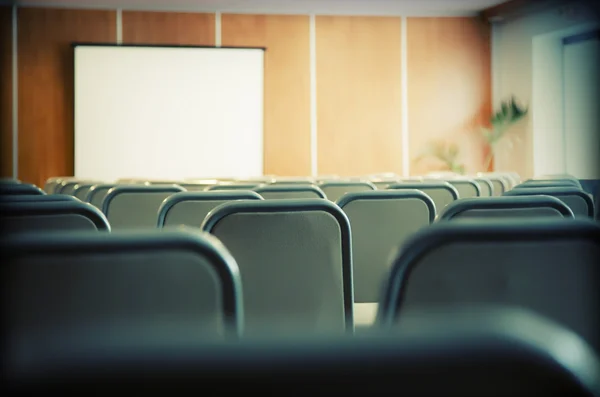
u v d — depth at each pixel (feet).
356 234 9.10
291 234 6.33
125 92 40.75
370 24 43.55
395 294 3.69
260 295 6.43
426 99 44.14
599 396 1.15
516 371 1.12
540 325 1.23
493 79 44.55
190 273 3.53
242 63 41.70
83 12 40.86
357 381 1.09
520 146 42.63
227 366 1.08
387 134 43.80
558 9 38.81
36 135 40.83
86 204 6.22
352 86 43.42
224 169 41.68
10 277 3.31
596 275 3.77
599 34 38.09
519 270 3.75
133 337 1.22
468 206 6.36
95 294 3.44
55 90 40.86
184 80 41.16
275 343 1.13
